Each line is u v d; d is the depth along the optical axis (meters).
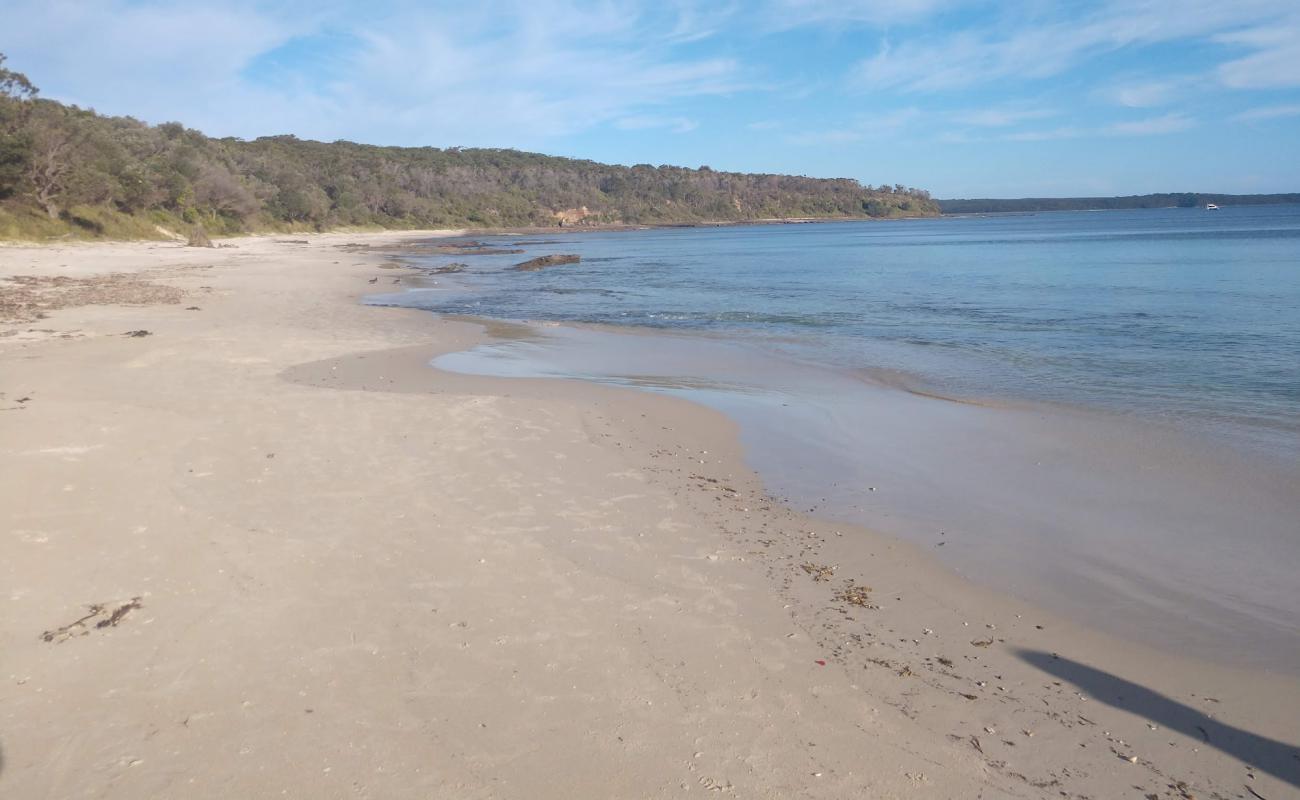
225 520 6.04
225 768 3.41
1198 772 3.68
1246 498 7.52
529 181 158.38
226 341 14.89
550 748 3.62
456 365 13.67
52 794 3.24
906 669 4.48
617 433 9.35
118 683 3.97
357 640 4.46
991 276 33.09
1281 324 17.47
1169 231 79.44
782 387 12.54
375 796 3.28
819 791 3.44
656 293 28.14
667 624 4.84
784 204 194.12
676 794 3.37
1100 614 5.30
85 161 49.69
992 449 9.18
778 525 6.74
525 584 5.25
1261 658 4.75
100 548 5.45
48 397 9.64
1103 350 15.29
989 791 3.49
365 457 7.77
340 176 109.88
